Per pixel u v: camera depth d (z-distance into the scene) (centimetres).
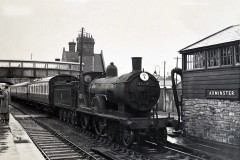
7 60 3039
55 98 2148
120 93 1141
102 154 984
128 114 1134
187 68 1323
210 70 1164
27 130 1487
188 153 1023
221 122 1105
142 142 1219
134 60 1186
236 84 1034
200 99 1221
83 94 1543
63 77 2272
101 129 1304
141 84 1141
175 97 1362
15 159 755
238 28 1212
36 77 3136
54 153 1000
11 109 2877
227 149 1067
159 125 1109
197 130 1237
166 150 1073
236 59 1045
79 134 1419
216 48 1142
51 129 1487
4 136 1103
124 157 938
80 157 938
